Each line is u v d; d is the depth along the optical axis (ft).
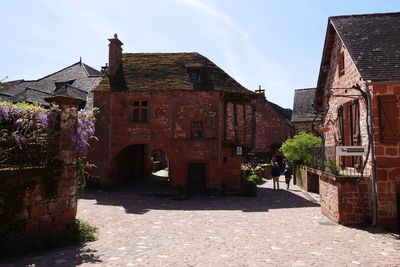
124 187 71.20
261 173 98.22
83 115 33.83
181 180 67.26
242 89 72.43
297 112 144.15
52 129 29.73
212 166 67.05
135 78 72.18
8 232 24.30
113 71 73.56
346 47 40.11
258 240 29.25
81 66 103.35
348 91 41.98
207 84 69.92
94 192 64.23
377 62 36.63
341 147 37.24
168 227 34.76
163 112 68.64
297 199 59.88
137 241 28.43
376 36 41.06
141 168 91.20
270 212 45.65
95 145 69.10
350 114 42.37
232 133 69.41
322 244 27.91
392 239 29.84
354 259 23.68
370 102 35.50
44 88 94.73
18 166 26.89
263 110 136.26
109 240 28.71
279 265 22.24
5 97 73.10
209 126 67.92
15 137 27.12
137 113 69.72
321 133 57.06
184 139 67.82
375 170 35.19
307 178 71.72
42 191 27.61
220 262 22.72
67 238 27.35
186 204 53.78
